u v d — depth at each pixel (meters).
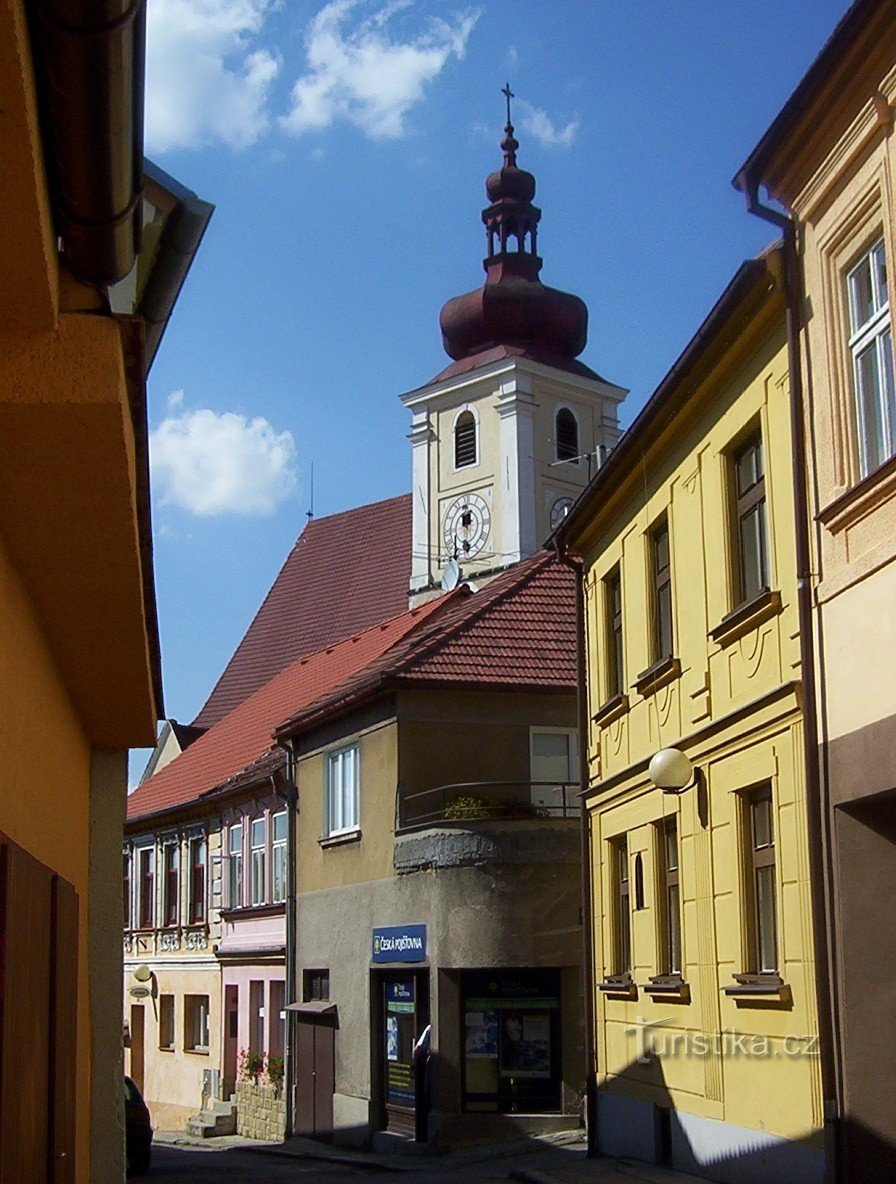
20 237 5.07
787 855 13.78
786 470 13.95
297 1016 32.81
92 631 8.66
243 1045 36.41
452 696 28.94
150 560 8.08
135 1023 45.00
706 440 16.41
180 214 9.61
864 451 12.39
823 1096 12.34
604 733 20.88
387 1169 23.86
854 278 12.60
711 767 16.08
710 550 16.27
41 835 8.33
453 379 78.44
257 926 36.09
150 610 9.02
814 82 12.09
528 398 76.69
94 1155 11.45
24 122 4.46
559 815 28.45
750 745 14.85
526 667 29.36
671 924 17.92
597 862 21.19
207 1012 39.75
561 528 22.05
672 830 17.92
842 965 12.25
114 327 5.92
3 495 6.64
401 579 75.06
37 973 7.02
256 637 75.38
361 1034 29.06
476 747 28.88
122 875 11.98
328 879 31.50
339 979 30.42
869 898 12.28
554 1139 24.75
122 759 12.16
